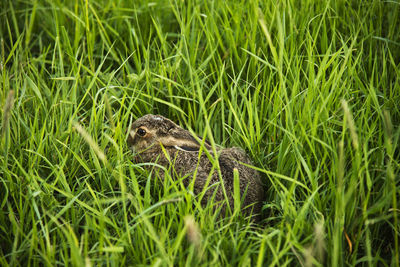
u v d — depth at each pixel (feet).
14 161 19.47
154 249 16.66
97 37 27.45
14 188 18.49
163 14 28.14
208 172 19.10
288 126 20.16
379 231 18.07
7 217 18.31
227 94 23.68
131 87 23.88
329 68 23.67
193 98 22.27
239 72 24.41
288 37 23.49
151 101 23.21
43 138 20.79
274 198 19.44
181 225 16.39
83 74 24.68
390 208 17.48
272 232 16.01
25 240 16.40
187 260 15.14
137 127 21.57
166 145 20.90
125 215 16.43
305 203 16.80
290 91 22.57
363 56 24.59
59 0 27.68
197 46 24.45
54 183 17.97
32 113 22.34
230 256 16.56
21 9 29.07
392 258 16.40
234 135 21.63
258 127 20.58
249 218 17.98
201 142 17.39
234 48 24.38
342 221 16.34
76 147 20.26
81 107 22.71
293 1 25.94
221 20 25.52
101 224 16.19
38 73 24.27
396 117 21.03
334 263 15.44
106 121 22.09
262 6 25.98
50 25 28.27
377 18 25.96
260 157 20.70
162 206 16.93
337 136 20.54
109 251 15.51
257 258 16.21
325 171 18.81
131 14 28.07
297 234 17.04
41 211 18.20
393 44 24.85
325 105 19.70
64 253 16.67
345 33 25.71
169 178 17.88
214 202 18.44
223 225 17.75
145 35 26.81
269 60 24.44
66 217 17.75
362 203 17.40
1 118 20.70
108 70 26.07
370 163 18.99
